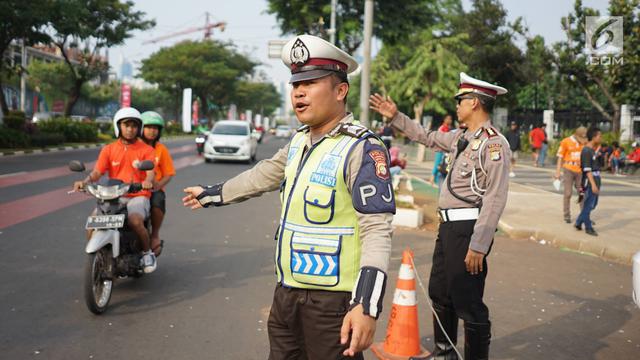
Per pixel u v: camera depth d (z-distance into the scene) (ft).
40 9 70.28
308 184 6.57
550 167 69.97
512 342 13.74
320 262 6.52
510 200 38.01
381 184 6.26
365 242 6.15
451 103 96.02
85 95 223.51
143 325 14.19
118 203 16.11
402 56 131.34
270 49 40.16
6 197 33.96
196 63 216.74
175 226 27.35
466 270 10.57
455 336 11.69
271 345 7.20
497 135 10.54
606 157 64.85
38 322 14.17
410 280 12.64
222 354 12.49
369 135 6.57
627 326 15.12
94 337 13.32
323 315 6.59
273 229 27.14
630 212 33.96
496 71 111.96
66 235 24.20
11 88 184.14
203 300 16.25
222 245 23.48
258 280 18.39
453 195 10.80
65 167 53.47
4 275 18.11
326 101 6.64
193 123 212.02
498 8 113.19
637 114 69.05
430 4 68.39
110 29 103.09
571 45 71.05
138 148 16.93
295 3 63.87
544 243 26.18
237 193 7.63
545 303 16.90
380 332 14.14
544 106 119.55
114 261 15.70
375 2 64.54
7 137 73.05
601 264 22.44
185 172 52.85
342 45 69.00
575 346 13.60
